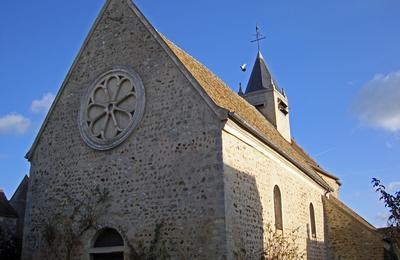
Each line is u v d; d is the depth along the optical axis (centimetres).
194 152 1485
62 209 1678
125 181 1579
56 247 1645
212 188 1423
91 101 1742
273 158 1848
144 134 1591
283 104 3116
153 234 1475
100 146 1658
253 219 1573
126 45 1738
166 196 1491
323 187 2577
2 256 1795
